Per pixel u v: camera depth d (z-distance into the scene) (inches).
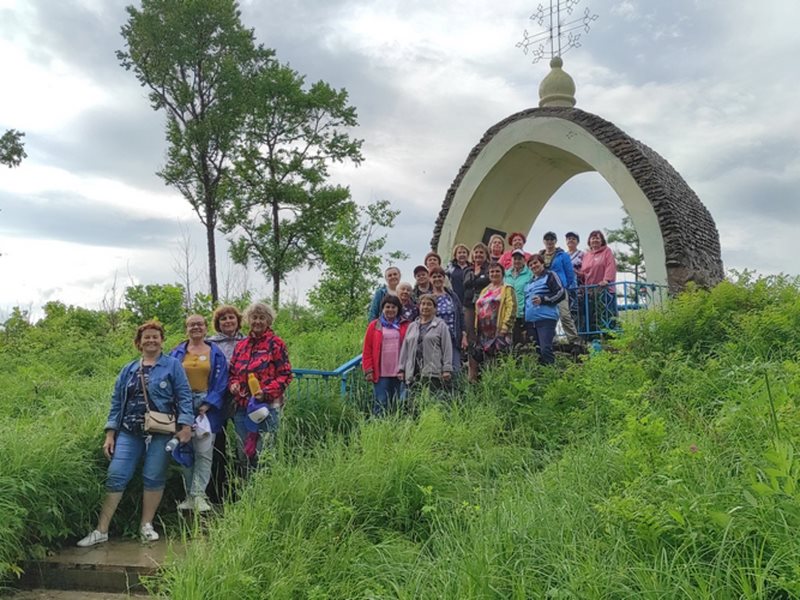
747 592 115.2
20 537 202.2
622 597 125.1
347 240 733.3
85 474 227.5
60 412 258.7
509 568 139.6
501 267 326.0
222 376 246.2
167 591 174.7
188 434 226.8
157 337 233.1
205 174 1159.6
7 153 947.3
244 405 245.8
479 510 166.7
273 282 1187.3
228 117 1131.3
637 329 307.1
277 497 193.0
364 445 224.1
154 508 223.0
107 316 595.2
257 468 222.7
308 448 241.9
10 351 474.0
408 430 239.1
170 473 245.3
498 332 319.6
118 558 203.3
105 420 254.4
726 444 172.7
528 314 328.5
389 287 350.6
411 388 292.5
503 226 534.0
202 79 1157.1
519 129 472.7
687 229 405.7
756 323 272.1
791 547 120.4
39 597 193.0
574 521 153.6
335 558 170.2
